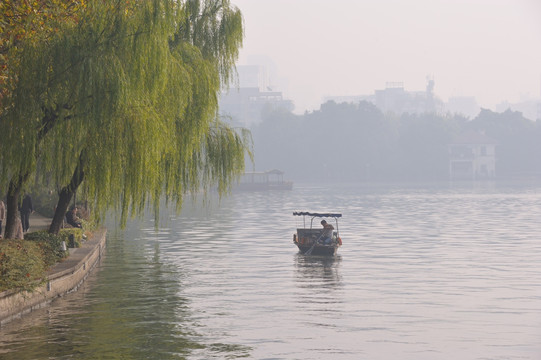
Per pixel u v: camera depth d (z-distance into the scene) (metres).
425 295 32.47
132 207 28.22
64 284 31.73
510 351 22.55
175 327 25.48
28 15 26.67
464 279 37.41
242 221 82.56
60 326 25.20
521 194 150.62
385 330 25.31
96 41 27.44
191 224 77.69
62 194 36.22
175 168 32.34
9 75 26.69
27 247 29.17
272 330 25.14
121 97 26.78
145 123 27.48
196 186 35.38
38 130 27.25
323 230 49.34
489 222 80.12
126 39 27.50
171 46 32.72
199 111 31.38
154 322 26.20
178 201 34.16
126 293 32.44
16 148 26.75
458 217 88.50
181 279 36.97
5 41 27.12
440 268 41.69
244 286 34.88
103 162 27.44
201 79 31.53
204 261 44.81
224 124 37.06
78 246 41.97
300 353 22.09
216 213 98.00
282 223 79.50
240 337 24.05
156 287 34.28
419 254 49.09
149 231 67.94
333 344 23.23
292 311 28.61
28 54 26.69
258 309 28.98
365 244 56.31
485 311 28.84
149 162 27.94
